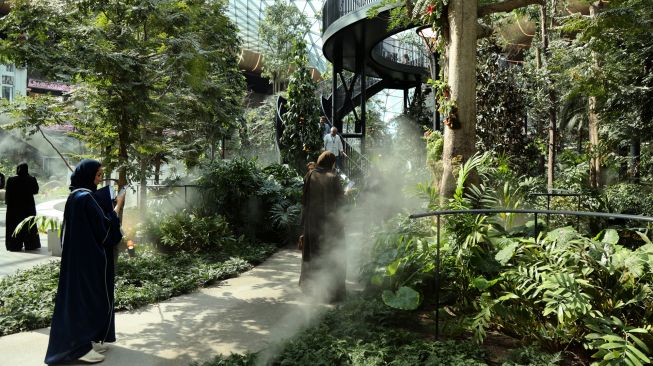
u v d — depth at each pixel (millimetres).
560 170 16125
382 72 23516
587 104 13383
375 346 3693
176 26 7023
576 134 18812
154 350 4066
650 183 12555
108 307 3965
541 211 3664
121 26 6582
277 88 36688
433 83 7070
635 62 10641
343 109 22188
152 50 7035
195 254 8305
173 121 9078
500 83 13945
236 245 9000
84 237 3826
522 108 14367
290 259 8414
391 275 4727
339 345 3717
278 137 17875
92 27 6035
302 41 16453
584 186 9281
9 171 26656
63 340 3689
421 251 4719
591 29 8875
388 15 13891
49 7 5926
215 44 8891
